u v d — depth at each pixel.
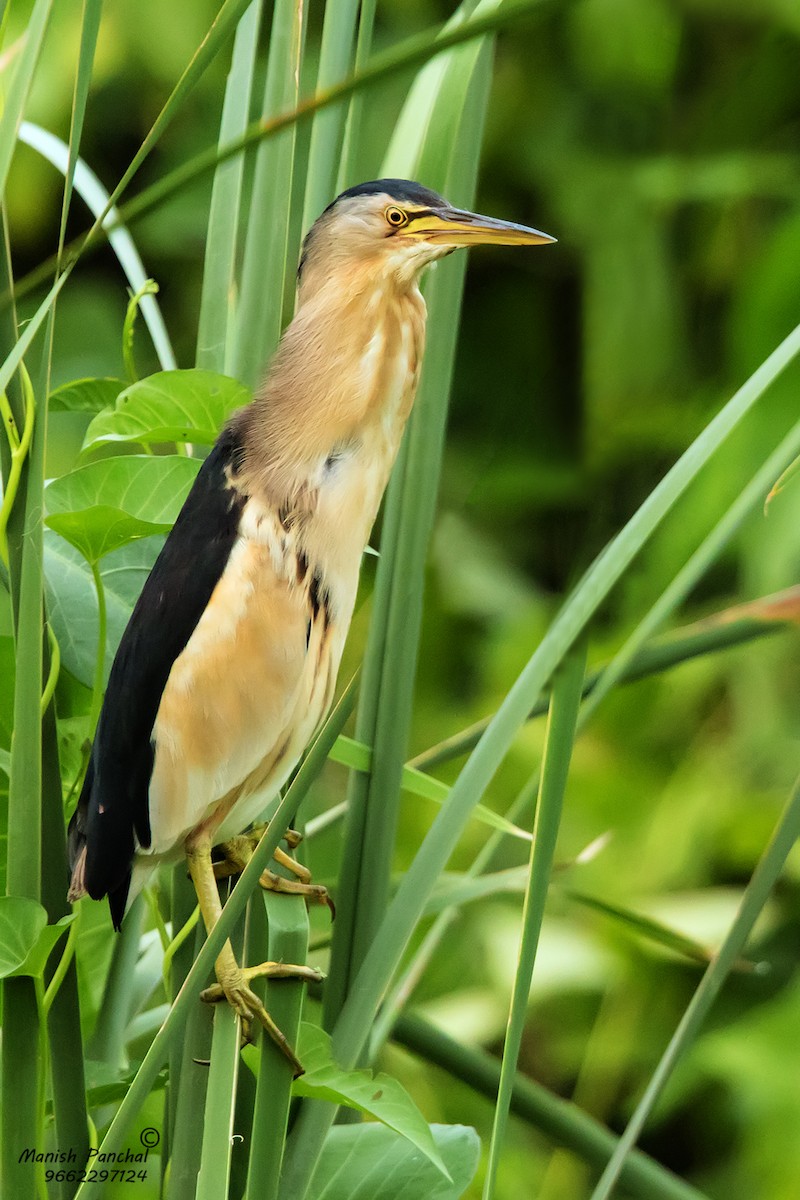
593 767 6.86
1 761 6.25
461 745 6.29
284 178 6.27
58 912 6.21
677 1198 6.27
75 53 6.92
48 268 6.14
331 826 6.33
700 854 6.73
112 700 6.29
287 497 6.29
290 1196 6.20
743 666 6.74
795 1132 6.65
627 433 7.07
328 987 6.24
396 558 6.23
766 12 6.99
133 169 6.12
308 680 6.30
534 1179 6.67
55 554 6.30
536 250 7.34
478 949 6.74
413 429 6.23
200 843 6.27
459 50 6.20
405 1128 6.16
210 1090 6.16
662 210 7.20
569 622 6.10
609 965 6.71
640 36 7.05
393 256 6.30
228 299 6.31
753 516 6.71
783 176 7.03
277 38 6.27
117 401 6.26
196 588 6.28
